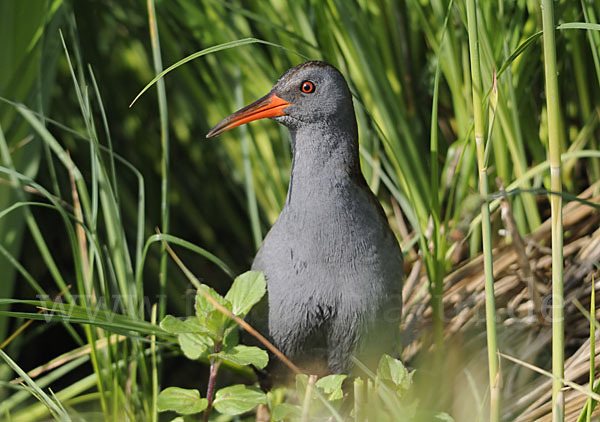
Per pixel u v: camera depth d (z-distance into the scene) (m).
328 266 5.73
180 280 8.78
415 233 7.76
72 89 8.70
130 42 8.66
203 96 8.16
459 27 7.20
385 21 7.53
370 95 7.41
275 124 7.90
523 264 6.60
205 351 5.77
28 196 7.86
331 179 5.79
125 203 8.77
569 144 7.59
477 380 6.47
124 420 6.21
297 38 6.76
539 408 5.94
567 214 7.21
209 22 7.62
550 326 6.64
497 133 7.00
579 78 7.17
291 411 5.33
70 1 7.52
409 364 7.00
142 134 8.98
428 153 7.77
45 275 8.84
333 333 5.88
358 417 5.08
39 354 8.70
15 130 7.10
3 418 6.59
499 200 6.93
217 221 9.06
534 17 6.98
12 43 6.85
